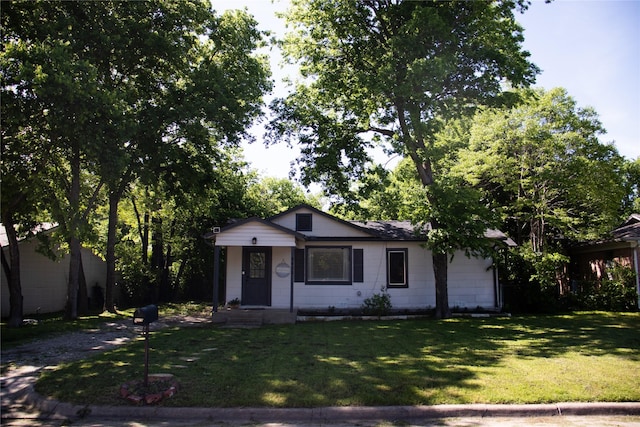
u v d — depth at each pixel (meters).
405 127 16.81
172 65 18.06
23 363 9.44
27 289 19.61
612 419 6.11
